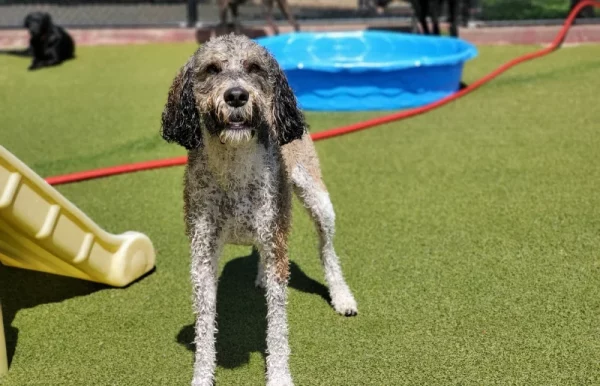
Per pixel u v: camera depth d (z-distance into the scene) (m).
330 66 6.77
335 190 4.91
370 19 10.77
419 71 6.88
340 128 6.18
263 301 3.55
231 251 4.15
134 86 7.98
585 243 3.97
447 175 5.11
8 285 3.80
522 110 6.66
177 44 10.32
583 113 6.44
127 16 11.73
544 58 8.81
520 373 2.88
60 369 3.03
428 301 3.46
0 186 2.85
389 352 3.06
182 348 3.16
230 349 3.14
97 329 3.34
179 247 4.16
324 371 2.95
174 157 5.73
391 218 4.43
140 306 3.53
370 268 3.81
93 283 3.79
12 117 6.86
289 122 2.73
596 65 8.28
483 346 3.08
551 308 3.35
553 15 10.53
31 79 8.42
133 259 3.70
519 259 3.83
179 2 12.54
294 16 11.22
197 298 2.72
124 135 6.30
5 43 10.38
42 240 3.14
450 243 4.06
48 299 3.64
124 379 2.95
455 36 9.68
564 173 5.02
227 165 2.55
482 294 3.50
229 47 2.60
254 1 12.34
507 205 4.54
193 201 2.65
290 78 6.93
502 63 8.74
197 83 2.61
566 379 2.83
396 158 5.52
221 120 2.43
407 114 6.63
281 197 2.72
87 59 9.45
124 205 4.75
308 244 4.15
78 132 6.39
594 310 3.31
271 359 2.80
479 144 5.75
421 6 9.81
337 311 3.39
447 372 2.91
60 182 5.10
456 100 7.18
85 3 12.53
